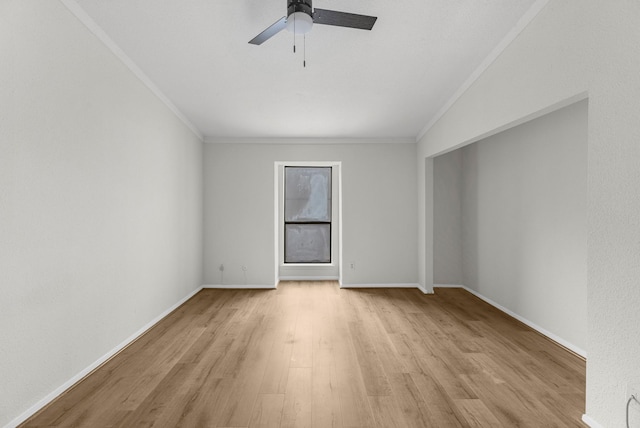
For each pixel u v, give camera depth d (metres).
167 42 3.05
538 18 2.53
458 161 5.96
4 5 2.00
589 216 2.08
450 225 5.99
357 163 6.09
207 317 4.36
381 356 3.16
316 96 4.23
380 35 2.92
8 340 2.06
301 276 6.70
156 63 3.44
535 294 3.89
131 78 3.44
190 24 2.78
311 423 2.14
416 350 3.30
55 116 2.41
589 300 2.09
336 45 3.08
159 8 2.58
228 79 3.78
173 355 3.18
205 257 6.02
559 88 2.32
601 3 1.97
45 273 2.34
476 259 5.45
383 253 6.09
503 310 4.60
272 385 2.62
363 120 5.14
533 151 3.93
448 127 4.41
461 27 2.81
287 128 5.53
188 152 5.20
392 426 2.12
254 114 4.88
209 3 2.52
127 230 3.42
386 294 5.58
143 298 3.78
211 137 6.00
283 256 6.75
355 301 5.15
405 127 5.53
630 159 1.82
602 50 1.97
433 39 2.98
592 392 2.08
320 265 6.71
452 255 6.01
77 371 2.67
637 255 1.79
